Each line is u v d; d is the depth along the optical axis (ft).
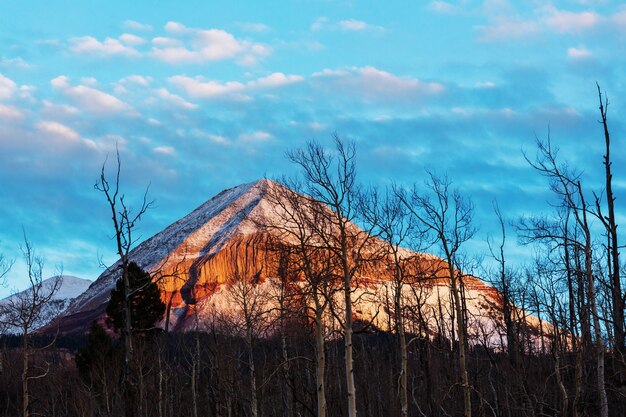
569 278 217.56
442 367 302.45
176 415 321.32
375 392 304.71
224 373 279.90
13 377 367.04
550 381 260.83
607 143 205.46
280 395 289.94
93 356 348.79
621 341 196.95
